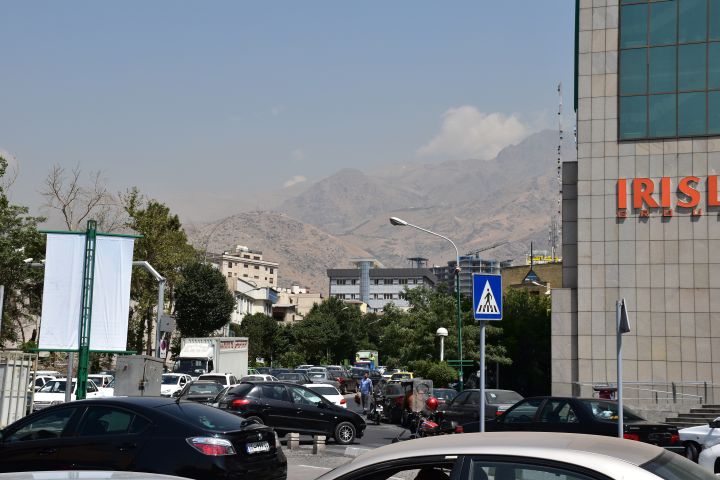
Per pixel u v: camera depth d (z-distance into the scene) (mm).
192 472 10891
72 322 23734
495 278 13531
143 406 11492
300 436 26562
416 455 5125
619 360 13453
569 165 39750
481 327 13414
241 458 11297
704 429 19125
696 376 35469
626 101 37500
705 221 36031
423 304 51125
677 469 5004
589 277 37188
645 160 37000
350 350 123375
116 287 24062
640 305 36438
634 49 37594
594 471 4746
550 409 17609
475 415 24906
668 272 36250
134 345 62844
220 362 51656
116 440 11188
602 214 37281
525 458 4918
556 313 38094
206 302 84812
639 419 16875
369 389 39844
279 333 119375
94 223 24125
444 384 44719
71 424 11500
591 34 38156
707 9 36844
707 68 36625
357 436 24531
